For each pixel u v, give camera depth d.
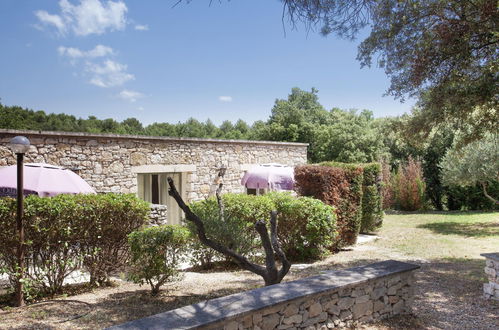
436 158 18.67
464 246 9.13
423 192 17.72
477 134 7.66
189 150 10.95
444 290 5.33
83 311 4.18
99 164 9.02
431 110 7.44
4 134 7.57
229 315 2.56
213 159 11.61
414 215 16.00
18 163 4.56
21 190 4.56
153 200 10.45
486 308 4.50
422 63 6.05
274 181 11.36
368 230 11.45
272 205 7.33
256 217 7.01
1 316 4.06
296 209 7.36
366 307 3.79
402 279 4.18
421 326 3.84
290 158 14.37
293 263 7.22
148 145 9.99
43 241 4.89
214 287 5.18
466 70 6.13
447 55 5.90
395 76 6.73
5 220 4.60
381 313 3.96
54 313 4.13
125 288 5.39
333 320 3.46
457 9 5.62
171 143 10.52
